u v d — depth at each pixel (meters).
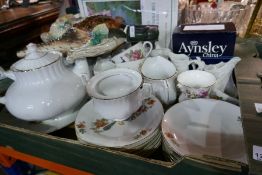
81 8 0.77
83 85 0.56
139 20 0.71
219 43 0.57
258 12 0.63
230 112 0.50
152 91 0.55
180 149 0.42
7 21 0.97
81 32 0.62
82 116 0.53
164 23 0.68
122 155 0.41
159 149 0.50
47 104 0.49
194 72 0.56
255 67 0.53
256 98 0.43
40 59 0.50
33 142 0.51
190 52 0.60
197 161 0.35
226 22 0.63
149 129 0.47
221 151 0.43
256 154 0.32
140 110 0.53
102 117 0.52
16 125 0.56
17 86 0.52
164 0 0.65
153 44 0.65
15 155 0.61
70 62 0.59
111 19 0.67
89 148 0.43
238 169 0.33
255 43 0.61
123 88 0.47
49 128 0.54
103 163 0.45
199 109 0.52
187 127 0.48
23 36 1.02
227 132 0.47
